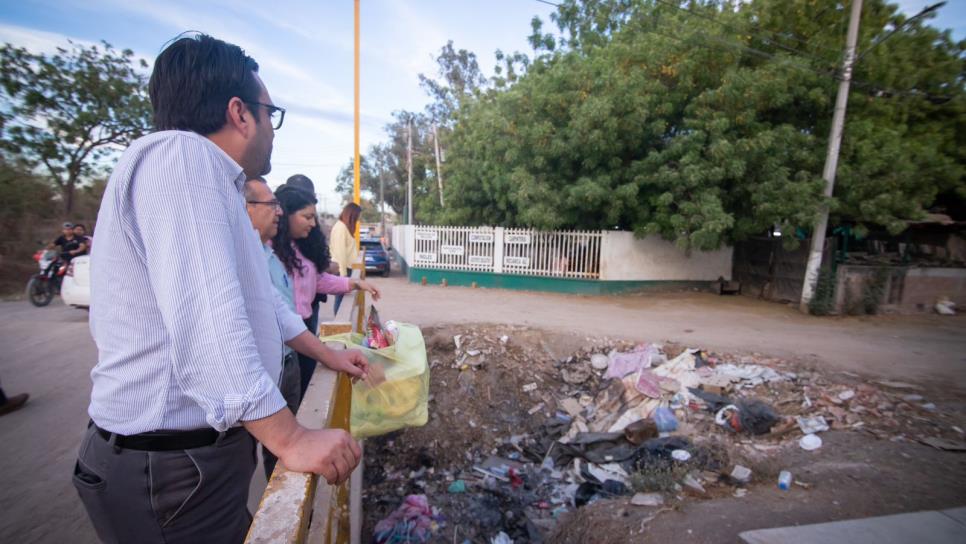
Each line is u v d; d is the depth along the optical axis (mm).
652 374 6262
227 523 1229
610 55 12031
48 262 9531
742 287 12906
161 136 1021
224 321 933
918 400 5414
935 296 10914
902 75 10922
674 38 11234
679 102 11273
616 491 4469
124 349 1038
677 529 3301
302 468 961
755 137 10266
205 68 1190
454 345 7320
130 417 1068
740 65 11305
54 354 5984
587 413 6164
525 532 4246
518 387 6617
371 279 15461
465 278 13523
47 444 3637
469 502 4742
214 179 1039
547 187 11930
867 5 11336
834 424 4992
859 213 10414
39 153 14281
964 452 4328
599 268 12148
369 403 2568
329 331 2879
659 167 10977
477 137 14508
